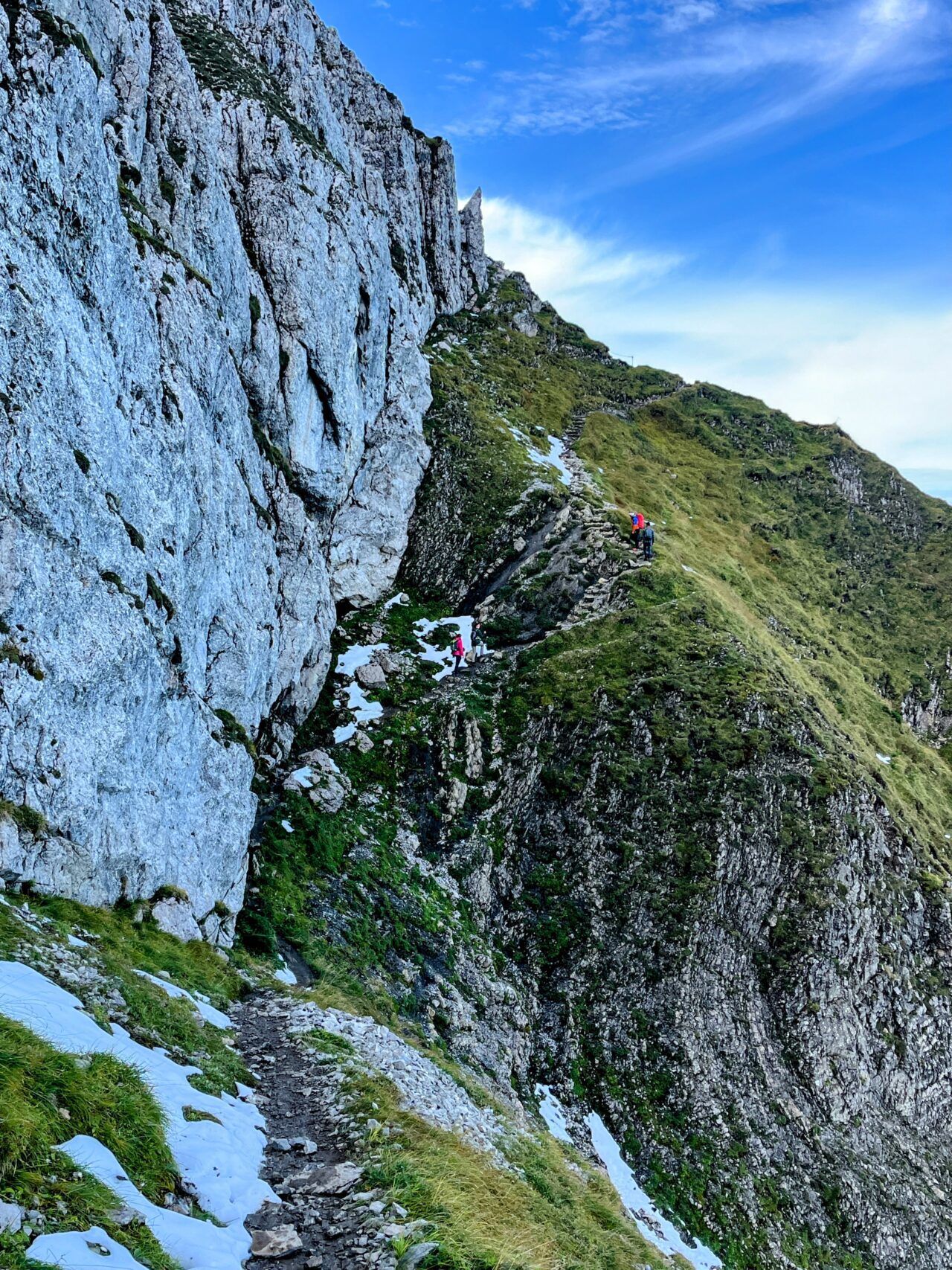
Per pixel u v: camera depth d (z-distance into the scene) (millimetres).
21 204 24688
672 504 106562
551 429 108938
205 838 31750
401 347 85375
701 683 64438
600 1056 45531
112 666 24797
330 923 39844
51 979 15398
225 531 40844
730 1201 41344
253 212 59531
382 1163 14867
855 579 115000
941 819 76125
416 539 83188
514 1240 14812
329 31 105438
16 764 20453
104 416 27578
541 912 52594
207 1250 9891
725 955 51969
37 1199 8508
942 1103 53375
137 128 42438
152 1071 14273
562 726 62125
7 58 25391
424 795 56656
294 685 56812
